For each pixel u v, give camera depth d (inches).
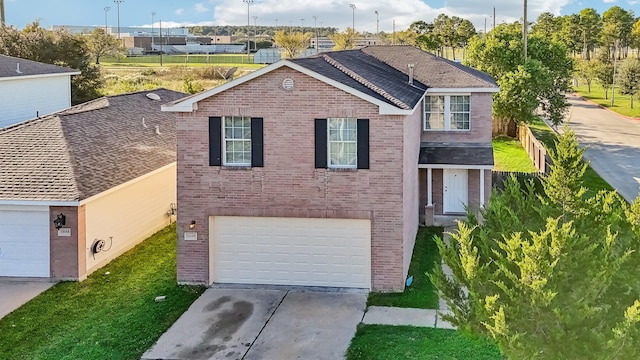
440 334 547.8
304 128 656.4
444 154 947.3
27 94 1216.8
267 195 672.4
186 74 2738.7
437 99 989.2
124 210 818.2
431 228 917.2
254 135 665.0
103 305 634.2
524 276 353.4
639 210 453.4
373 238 661.3
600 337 336.8
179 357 521.3
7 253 713.6
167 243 862.5
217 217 687.1
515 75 1567.4
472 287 381.7
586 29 4446.4
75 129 887.1
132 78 2564.0
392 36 4156.0
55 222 699.4
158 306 631.8
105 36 3597.4
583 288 357.7
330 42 4495.6
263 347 537.6
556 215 456.1
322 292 666.8
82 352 527.8
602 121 2153.1
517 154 1485.0
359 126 646.5
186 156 676.7
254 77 652.1
